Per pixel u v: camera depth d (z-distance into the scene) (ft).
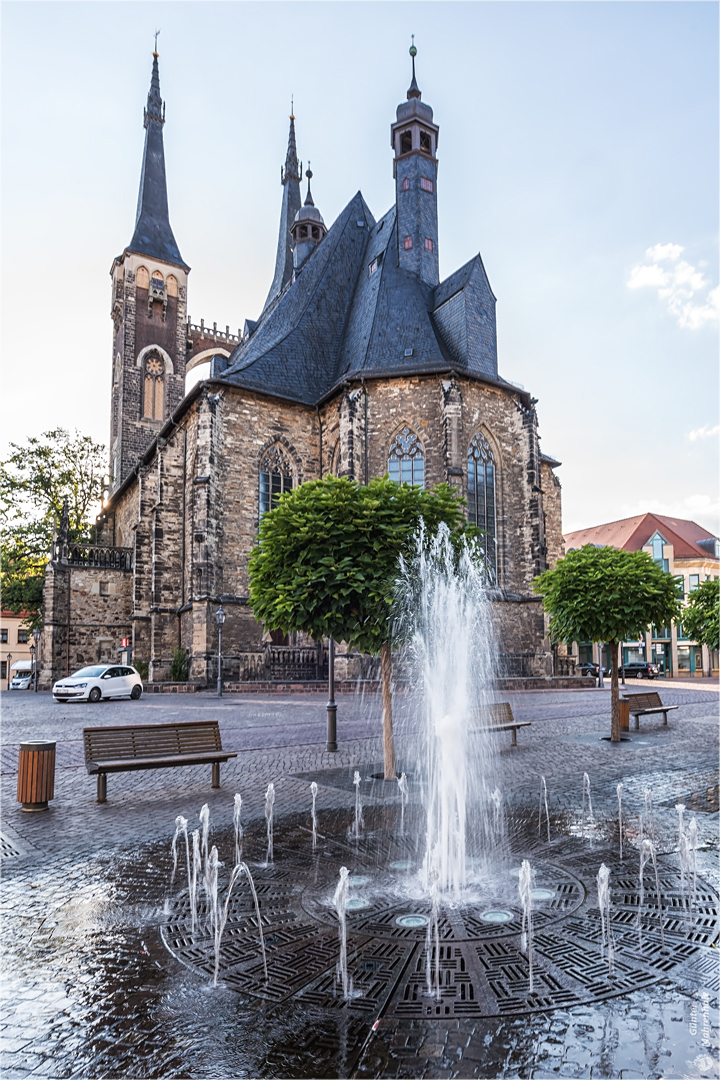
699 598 59.88
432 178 142.20
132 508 177.58
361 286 142.41
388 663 34.58
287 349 128.57
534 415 120.78
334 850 22.30
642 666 175.42
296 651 110.73
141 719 63.57
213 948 15.07
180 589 130.11
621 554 47.16
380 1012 12.32
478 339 122.52
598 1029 11.68
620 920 16.43
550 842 23.21
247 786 32.78
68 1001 12.83
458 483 107.65
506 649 112.78
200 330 228.22
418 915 16.85
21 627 237.25
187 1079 10.40
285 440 120.47
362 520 32.63
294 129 220.43
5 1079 10.38
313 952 14.82
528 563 118.11
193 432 126.52
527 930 15.89
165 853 22.22
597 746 45.01
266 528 34.86
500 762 38.88
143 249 215.31
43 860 21.59
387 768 34.09
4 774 37.81
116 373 219.00
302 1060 10.88
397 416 113.80
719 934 15.61
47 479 175.94
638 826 25.22
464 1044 11.27
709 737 49.39
